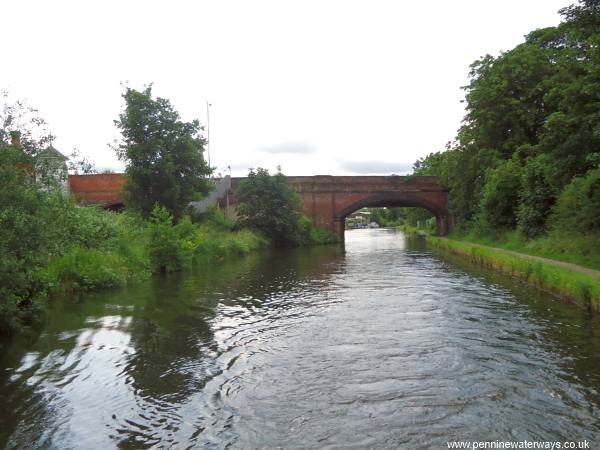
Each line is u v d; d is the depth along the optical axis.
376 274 22.84
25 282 11.28
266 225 46.12
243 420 6.96
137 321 13.04
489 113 38.34
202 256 30.08
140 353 10.17
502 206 34.59
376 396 7.73
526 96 37.59
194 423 6.89
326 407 7.36
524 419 6.84
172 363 9.52
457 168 46.00
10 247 10.46
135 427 6.79
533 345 10.23
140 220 30.77
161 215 25.25
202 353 10.15
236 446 6.23
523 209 29.67
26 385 8.38
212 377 8.71
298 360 9.62
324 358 9.71
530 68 37.28
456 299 15.61
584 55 22.62
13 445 6.30
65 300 16.17
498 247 32.25
